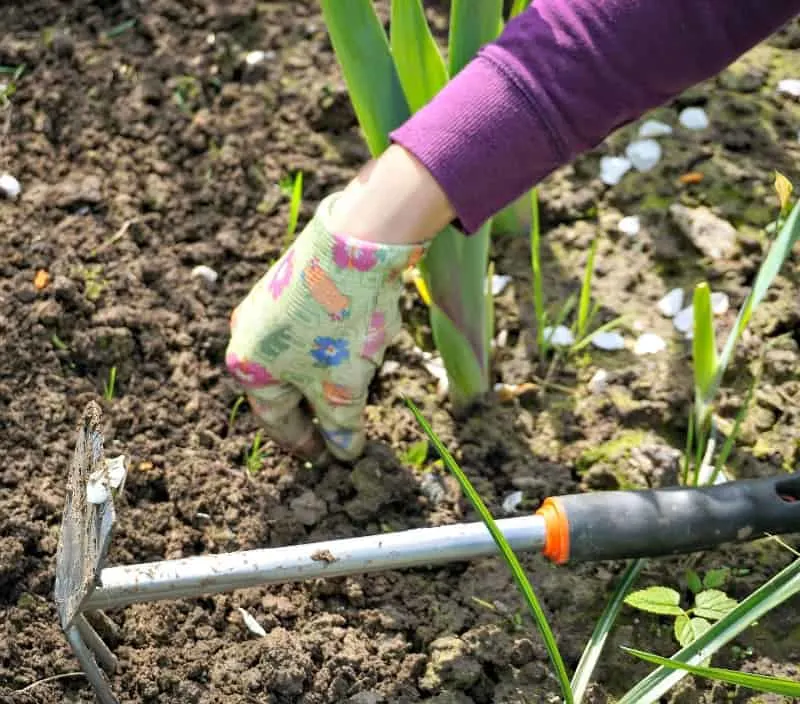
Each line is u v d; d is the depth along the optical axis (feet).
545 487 3.72
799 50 4.52
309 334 3.40
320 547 3.26
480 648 3.46
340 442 3.67
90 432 3.20
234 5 4.62
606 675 3.45
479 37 3.51
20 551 3.55
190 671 3.43
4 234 4.11
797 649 3.44
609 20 3.07
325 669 3.42
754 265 4.06
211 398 3.89
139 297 4.04
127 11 4.62
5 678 3.40
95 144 4.35
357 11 3.41
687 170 4.25
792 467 3.74
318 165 4.33
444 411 3.88
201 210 4.25
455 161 3.16
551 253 4.17
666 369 3.91
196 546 3.67
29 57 4.49
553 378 3.93
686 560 3.58
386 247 3.27
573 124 3.14
